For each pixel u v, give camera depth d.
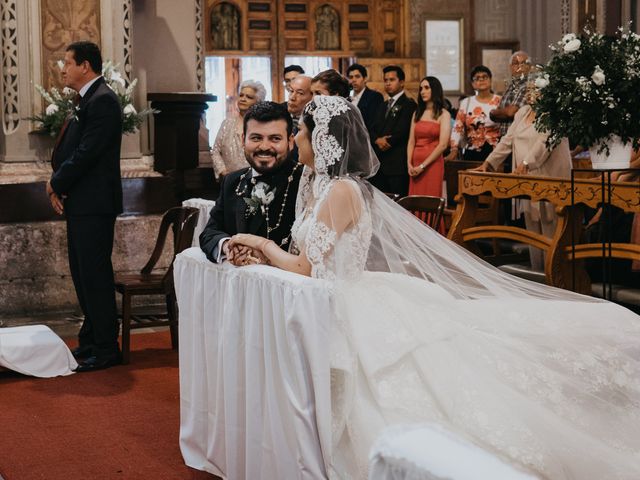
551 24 16.31
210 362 3.98
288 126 4.36
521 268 7.11
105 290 6.25
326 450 3.23
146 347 6.82
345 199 3.59
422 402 3.35
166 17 9.17
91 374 6.02
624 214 6.10
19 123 8.00
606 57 5.45
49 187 6.20
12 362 5.89
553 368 3.61
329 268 3.57
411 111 9.04
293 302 3.24
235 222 4.37
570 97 5.44
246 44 15.65
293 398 3.29
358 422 3.29
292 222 4.30
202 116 9.64
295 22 15.85
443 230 7.75
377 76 16.03
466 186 6.79
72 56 6.21
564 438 3.29
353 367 3.32
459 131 9.79
